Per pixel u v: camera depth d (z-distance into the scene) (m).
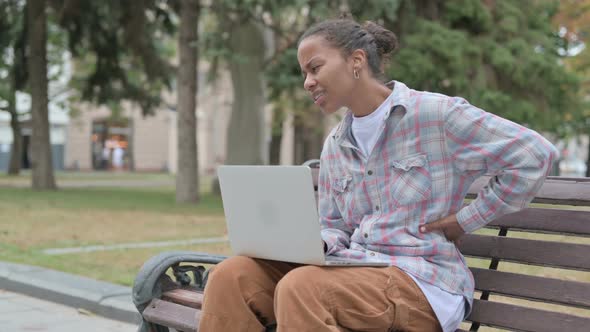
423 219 3.04
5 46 23.42
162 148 51.41
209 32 17.86
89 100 23.81
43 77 22.83
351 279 2.86
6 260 7.86
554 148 2.84
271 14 16.50
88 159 50.50
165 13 20.25
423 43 17.12
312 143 26.88
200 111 48.56
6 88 30.77
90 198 19.05
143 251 8.95
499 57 17.31
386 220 3.08
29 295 6.64
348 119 3.22
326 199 3.39
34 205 15.91
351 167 3.19
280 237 2.97
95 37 22.16
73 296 6.15
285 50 18.03
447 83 18.31
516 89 18.41
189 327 3.23
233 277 3.05
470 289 3.08
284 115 25.97
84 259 8.16
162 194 22.20
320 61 3.04
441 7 18.59
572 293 2.91
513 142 2.85
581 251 2.94
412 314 2.92
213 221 13.23
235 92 20.89
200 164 48.81
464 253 3.28
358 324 2.85
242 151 20.75
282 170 2.86
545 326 2.92
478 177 3.05
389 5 15.52
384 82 3.17
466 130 2.94
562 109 19.23
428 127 3.00
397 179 3.06
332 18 3.17
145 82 23.66
